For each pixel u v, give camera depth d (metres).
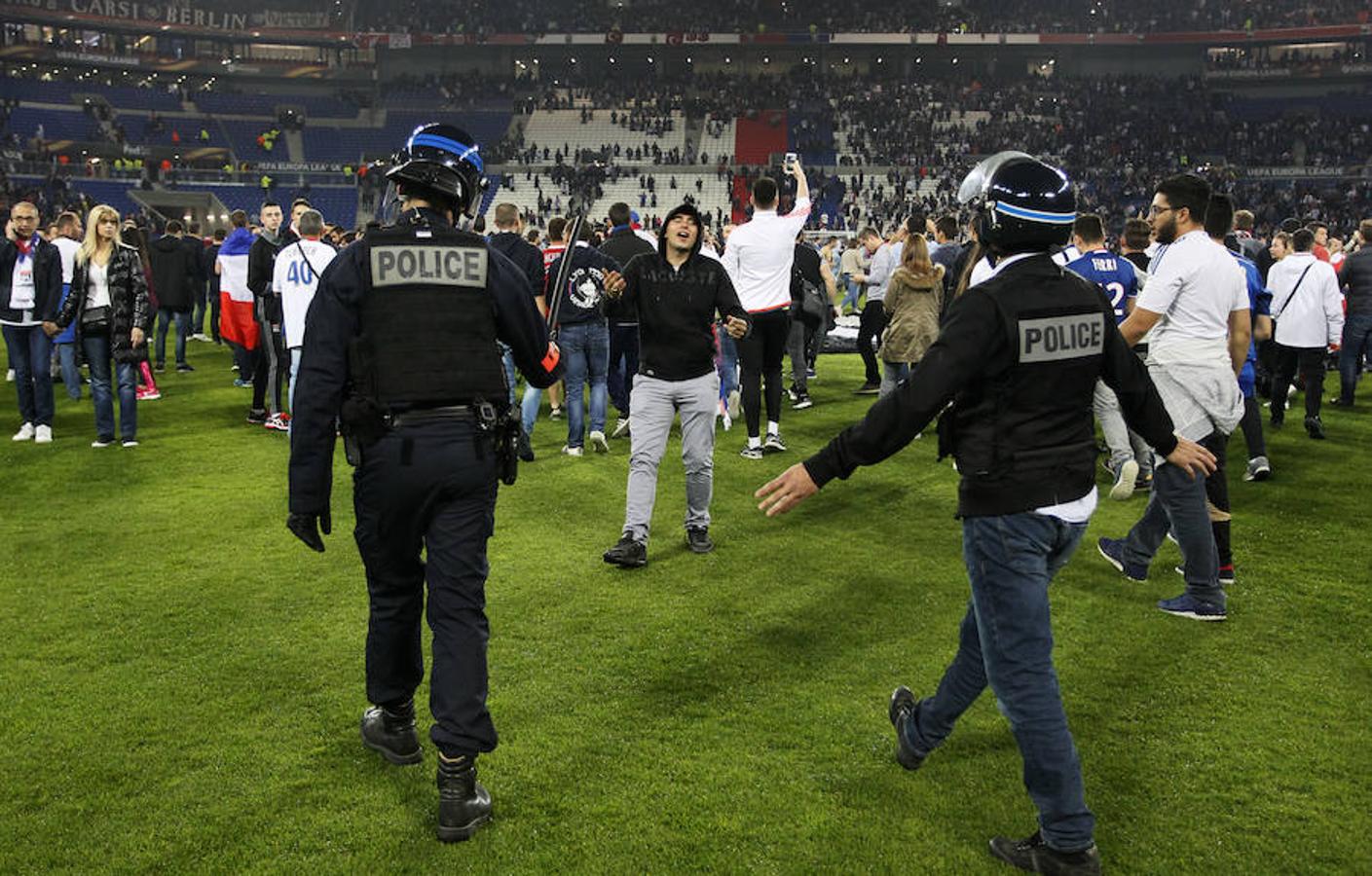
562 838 2.87
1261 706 3.72
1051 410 2.72
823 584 5.00
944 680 3.11
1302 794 3.13
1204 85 52.78
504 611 4.60
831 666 4.03
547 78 57.00
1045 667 2.68
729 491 6.87
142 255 11.30
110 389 8.05
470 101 53.53
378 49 55.81
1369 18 50.62
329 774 3.21
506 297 3.10
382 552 3.05
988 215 2.77
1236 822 2.98
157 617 4.49
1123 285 6.49
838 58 56.00
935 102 51.56
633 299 5.28
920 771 3.25
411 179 3.03
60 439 8.30
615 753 3.33
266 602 4.68
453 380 2.94
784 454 8.02
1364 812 3.04
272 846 2.82
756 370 7.73
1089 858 2.68
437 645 2.94
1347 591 4.97
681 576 5.11
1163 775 3.24
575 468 7.44
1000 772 3.26
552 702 3.70
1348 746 3.43
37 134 45.31
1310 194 42.12
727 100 52.44
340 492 6.77
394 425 2.90
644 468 5.31
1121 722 3.59
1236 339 4.76
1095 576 5.19
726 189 45.19
